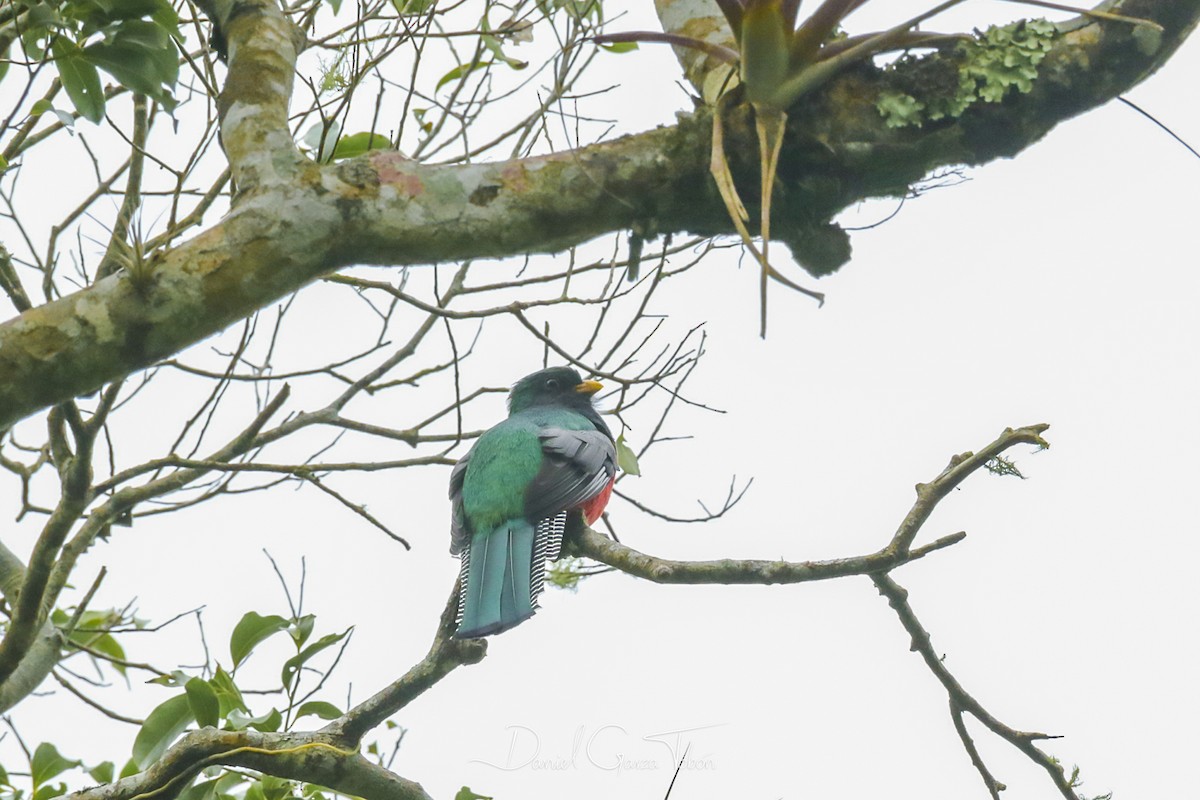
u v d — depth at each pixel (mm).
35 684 11047
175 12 9391
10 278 10328
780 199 7789
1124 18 7164
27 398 7121
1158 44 7738
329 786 9258
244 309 7379
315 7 11656
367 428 12312
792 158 7734
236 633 10102
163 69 9367
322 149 10023
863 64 7855
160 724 9859
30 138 11711
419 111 12133
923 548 7488
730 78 7660
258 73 8344
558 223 7703
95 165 11461
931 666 8758
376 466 11922
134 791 9008
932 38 7750
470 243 7637
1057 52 7746
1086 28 7812
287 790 10008
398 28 11430
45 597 10391
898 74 7832
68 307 7180
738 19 7363
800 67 7477
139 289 7191
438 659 9336
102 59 9266
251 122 8016
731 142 7578
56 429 11078
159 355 7301
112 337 7164
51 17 8992
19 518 12406
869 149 7703
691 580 8039
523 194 7645
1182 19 7711
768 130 7508
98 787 9078
